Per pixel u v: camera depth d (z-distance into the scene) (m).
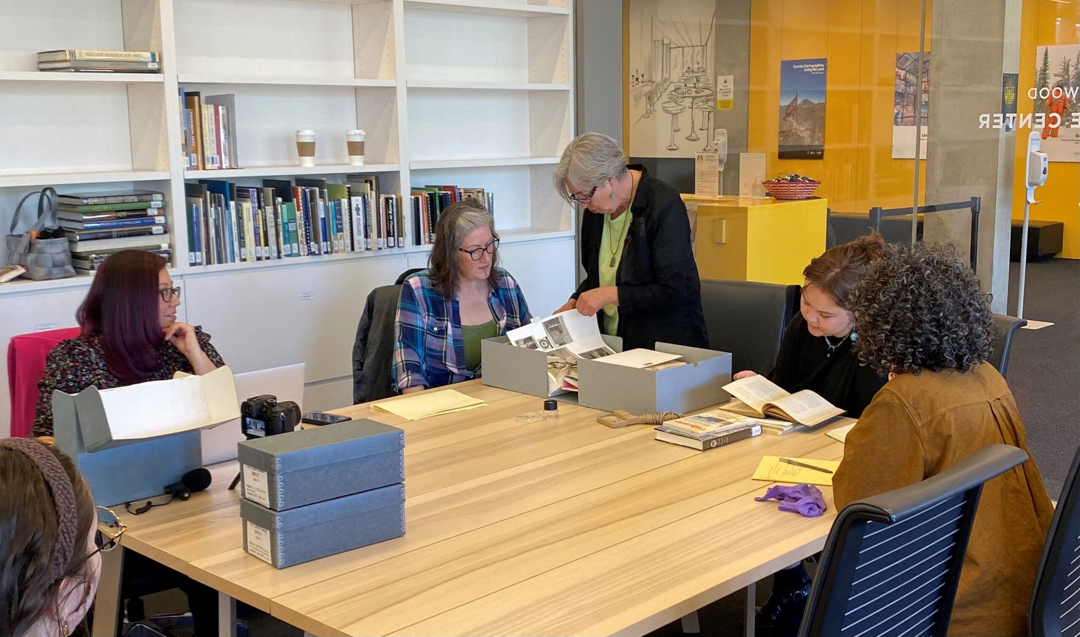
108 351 2.67
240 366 4.22
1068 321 4.46
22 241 3.75
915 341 1.75
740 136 5.00
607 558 1.74
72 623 0.98
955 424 1.74
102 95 4.03
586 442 2.47
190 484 2.10
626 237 3.36
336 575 1.70
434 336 3.21
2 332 3.59
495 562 1.74
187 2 4.20
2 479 0.91
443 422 2.68
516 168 5.45
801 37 4.74
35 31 3.84
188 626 2.97
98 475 2.02
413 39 4.93
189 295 4.03
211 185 4.16
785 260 4.96
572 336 3.21
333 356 4.52
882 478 1.77
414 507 2.03
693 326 3.35
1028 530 1.81
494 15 5.24
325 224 4.42
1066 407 4.56
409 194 4.67
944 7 4.41
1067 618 1.90
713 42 5.03
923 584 1.62
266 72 4.47
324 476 1.76
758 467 2.23
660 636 2.97
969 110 4.48
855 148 4.68
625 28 5.39
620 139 5.49
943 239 4.59
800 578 2.90
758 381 2.79
